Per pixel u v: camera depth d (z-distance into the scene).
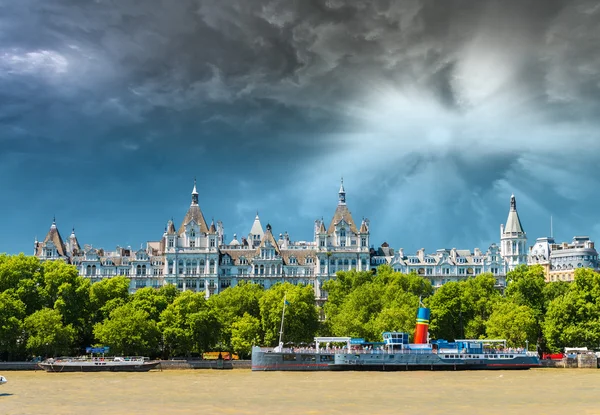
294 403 124.19
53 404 124.12
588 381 155.50
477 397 131.12
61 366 182.62
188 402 125.56
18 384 152.00
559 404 124.19
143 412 116.06
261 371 179.62
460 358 181.50
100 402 126.06
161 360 197.62
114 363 184.88
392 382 152.50
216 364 194.38
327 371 178.38
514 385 147.50
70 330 198.75
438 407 120.69
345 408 119.44
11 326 192.50
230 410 117.56
